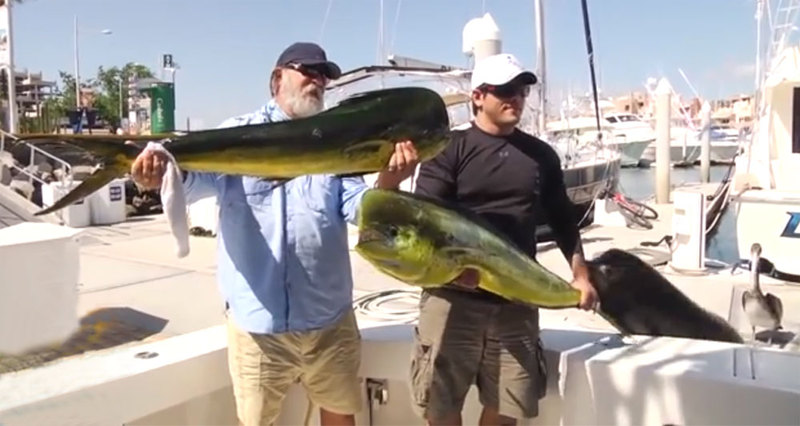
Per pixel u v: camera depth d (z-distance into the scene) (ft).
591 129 55.47
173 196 4.86
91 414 6.62
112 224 40.73
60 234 15.16
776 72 26.30
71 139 4.73
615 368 6.83
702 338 7.85
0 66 54.90
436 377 6.97
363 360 8.36
